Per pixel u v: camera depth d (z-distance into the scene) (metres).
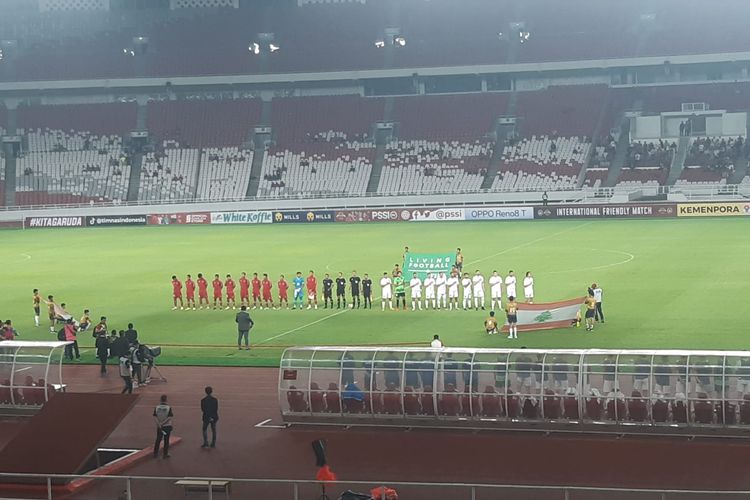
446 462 34.62
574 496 30.23
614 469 33.25
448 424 38.69
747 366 36.03
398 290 64.62
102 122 147.38
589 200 123.56
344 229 115.50
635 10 147.25
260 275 79.62
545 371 37.72
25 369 42.78
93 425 34.16
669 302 62.19
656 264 77.69
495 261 82.44
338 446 37.03
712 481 31.73
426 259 65.00
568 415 37.50
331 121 145.75
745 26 140.12
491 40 148.00
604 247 88.94
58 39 154.75
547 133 138.12
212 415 36.88
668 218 113.50
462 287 67.69
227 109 148.75
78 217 130.12
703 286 67.25
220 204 131.75
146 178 139.25
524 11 151.25
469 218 120.94
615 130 136.50
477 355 38.56
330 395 39.31
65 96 152.88
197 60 150.38
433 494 31.11
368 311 64.50
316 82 153.12
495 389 38.12
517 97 144.62
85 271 86.19
